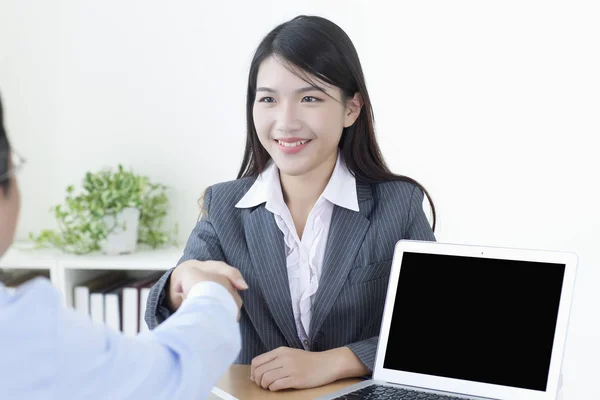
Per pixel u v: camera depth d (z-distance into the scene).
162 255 2.36
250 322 1.35
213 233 1.36
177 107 2.54
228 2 2.47
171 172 2.56
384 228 1.33
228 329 0.83
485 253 1.15
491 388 1.08
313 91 1.22
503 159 2.34
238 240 1.35
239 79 2.49
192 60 2.51
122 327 2.34
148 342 0.75
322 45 1.22
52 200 2.64
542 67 2.29
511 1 2.29
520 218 2.34
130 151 2.58
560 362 1.05
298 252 1.33
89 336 0.69
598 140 2.26
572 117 2.28
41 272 2.54
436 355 1.13
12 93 2.63
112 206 2.35
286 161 1.25
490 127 2.34
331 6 2.41
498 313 1.11
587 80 2.26
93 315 2.34
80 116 2.60
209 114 2.52
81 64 2.59
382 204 1.36
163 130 2.56
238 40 2.48
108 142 2.59
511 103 2.32
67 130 2.61
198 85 2.52
